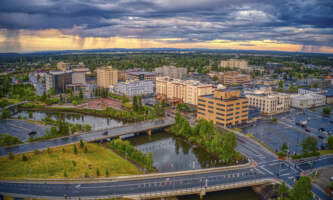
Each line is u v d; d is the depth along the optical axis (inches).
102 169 6402.6
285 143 7573.8
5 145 7736.2
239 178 5944.9
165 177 6038.4
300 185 4709.6
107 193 5290.4
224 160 7062.0
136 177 6028.5
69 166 6446.9
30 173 6082.7
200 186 5570.9
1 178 5836.6
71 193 5280.5
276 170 6353.3
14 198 5083.7
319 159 7017.7
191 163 7190.0
